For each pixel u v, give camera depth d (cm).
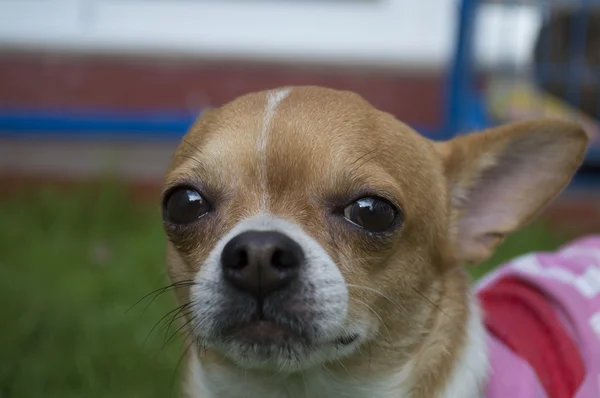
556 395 33
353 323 30
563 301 35
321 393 32
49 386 45
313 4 80
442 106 78
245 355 30
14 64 78
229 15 80
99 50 78
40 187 74
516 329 35
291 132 31
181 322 35
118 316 49
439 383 33
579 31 65
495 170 35
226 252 29
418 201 32
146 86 79
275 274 29
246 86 79
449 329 33
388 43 79
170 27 79
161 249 59
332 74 79
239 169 31
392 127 33
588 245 40
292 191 30
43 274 56
